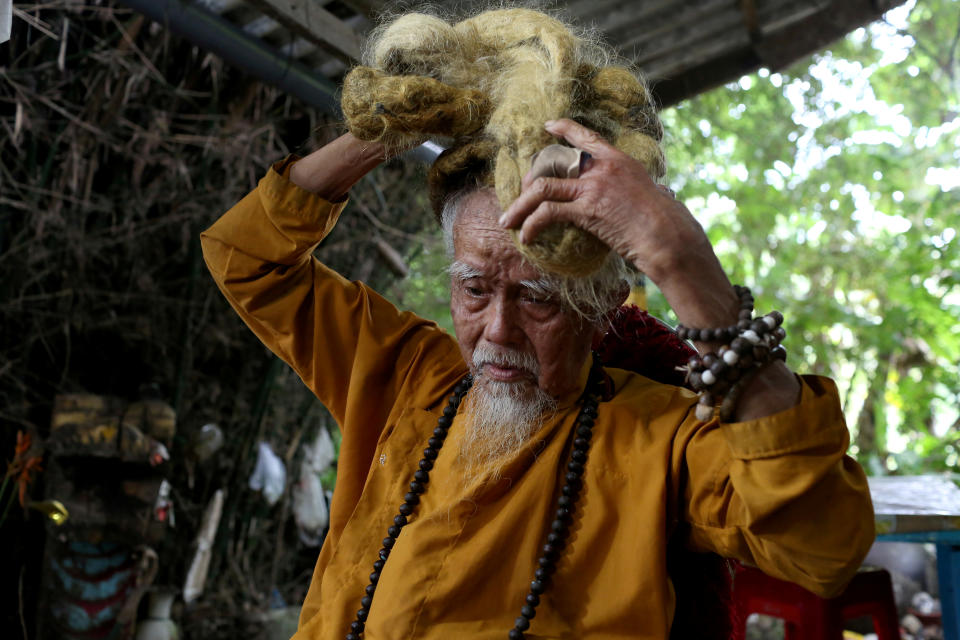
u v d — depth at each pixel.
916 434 5.61
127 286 3.23
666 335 1.45
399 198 3.70
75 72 3.04
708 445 1.11
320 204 1.36
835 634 2.14
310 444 3.66
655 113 1.22
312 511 3.59
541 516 1.16
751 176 5.37
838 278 5.64
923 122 5.12
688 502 1.14
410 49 1.18
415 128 1.16
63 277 3.11
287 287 1.43
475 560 1.14
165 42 3.09
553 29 1.17
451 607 1.14
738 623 2.25
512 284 1.13
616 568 1.12
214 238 1.41
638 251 0.97
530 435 1.22
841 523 1.00
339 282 1.46
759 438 0.98
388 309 1.46
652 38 2.65
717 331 0.98
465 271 1.15
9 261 3.00
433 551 1.17
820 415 0.98
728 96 5.02
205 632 3.31
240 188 3.40
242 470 3.45
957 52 4.79
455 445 1.26
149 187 3.24
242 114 3.29
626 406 1.22
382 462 1.32
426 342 1.42
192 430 3.34
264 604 3.52
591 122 1.12
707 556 1.26
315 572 1.36
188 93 3.20
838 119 5.13
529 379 1.18
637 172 0.98
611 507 1.15
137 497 2.84
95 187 3.20
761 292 5.39
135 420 2.89
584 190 0.98
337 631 1.22
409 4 1.99
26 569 3.00
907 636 4.08
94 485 2.80
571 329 1.15
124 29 3.04
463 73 1.18
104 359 3.21
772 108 5.12
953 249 4.95
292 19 2.19
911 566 4.60
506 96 1.11
